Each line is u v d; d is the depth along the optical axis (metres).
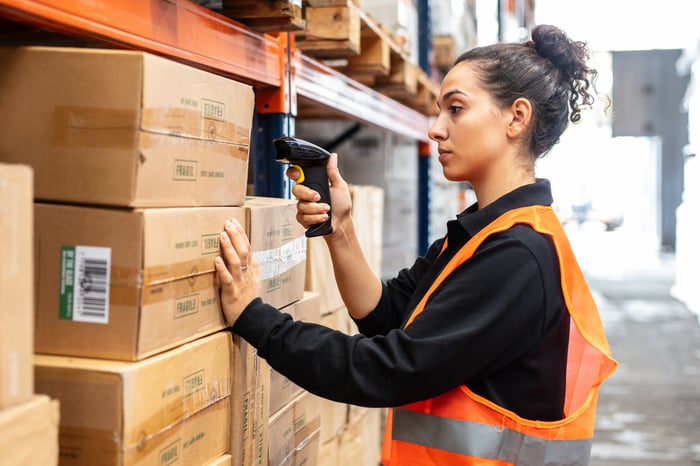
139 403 1.19
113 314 1.21
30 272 1.01
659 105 20.30
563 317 1.52
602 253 19.36
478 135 1.61
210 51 1.76
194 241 1.37
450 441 1.50
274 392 1.86
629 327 8.63
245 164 1.61
